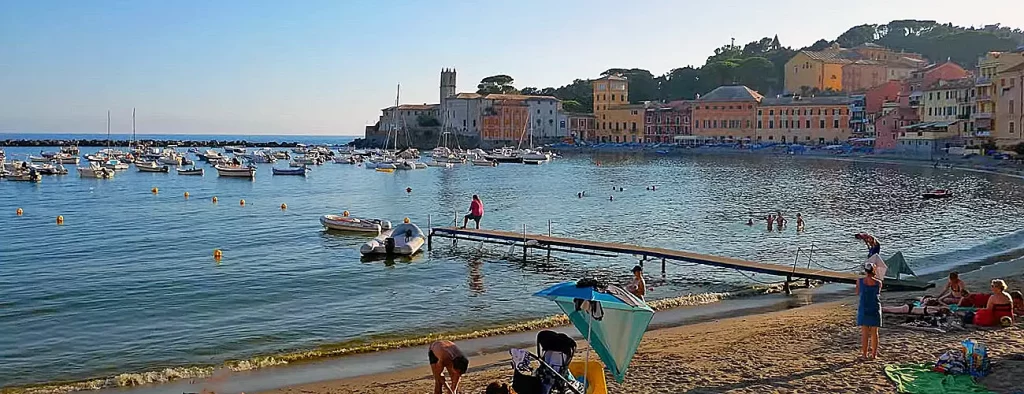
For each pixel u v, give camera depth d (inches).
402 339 1038.4
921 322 934.4
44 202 3240.7
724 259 1502.2
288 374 880.9
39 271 1605.6
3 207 3024.1
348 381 838.5
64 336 1087.0
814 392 688.4
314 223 2475.4
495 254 1784.0
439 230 1923.0
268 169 5782.5
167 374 887.7
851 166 5748.0
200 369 909.2
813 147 7746.1
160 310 1242.0
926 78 7288.4
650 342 935.7
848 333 922.1
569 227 2394.2
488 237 1849.2
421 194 3732.8
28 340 1066.7
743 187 3946.9
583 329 631.2
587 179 4662.9
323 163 6441.9
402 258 1736.0
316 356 958.4
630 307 611.2
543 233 2250.2
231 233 2213.3
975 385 681.0
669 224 2443.4
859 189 3762.3
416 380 817.5
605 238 2129.7
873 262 1108.5
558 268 1615.4
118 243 2016.5
